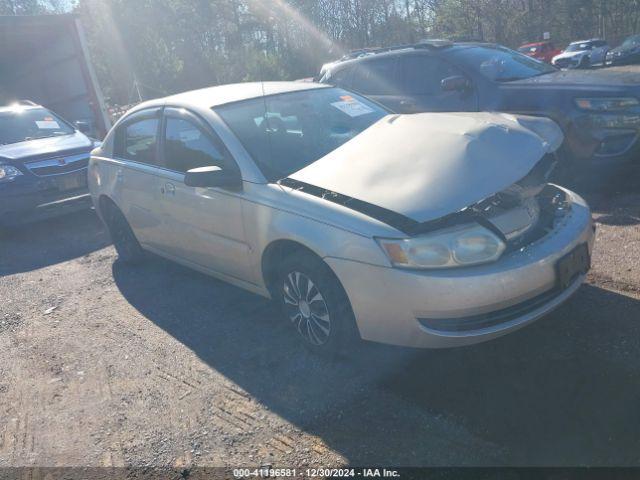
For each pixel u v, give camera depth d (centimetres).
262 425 317
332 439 298
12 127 844
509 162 346
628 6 3316
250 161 396
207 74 3359
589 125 583
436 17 3519
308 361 370
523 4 3447
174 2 3303
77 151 781
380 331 326
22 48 1272
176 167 464
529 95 624
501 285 306
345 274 325
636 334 346
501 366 335
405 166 347
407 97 727
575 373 319
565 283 332
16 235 786
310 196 354
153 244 524
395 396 323
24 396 380
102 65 2855
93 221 812
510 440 278
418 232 309
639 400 291
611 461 257
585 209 373
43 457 318
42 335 466
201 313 462
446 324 310
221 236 421
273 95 467
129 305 498
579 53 2752
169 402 350
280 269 377
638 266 428
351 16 3653
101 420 342
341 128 453
